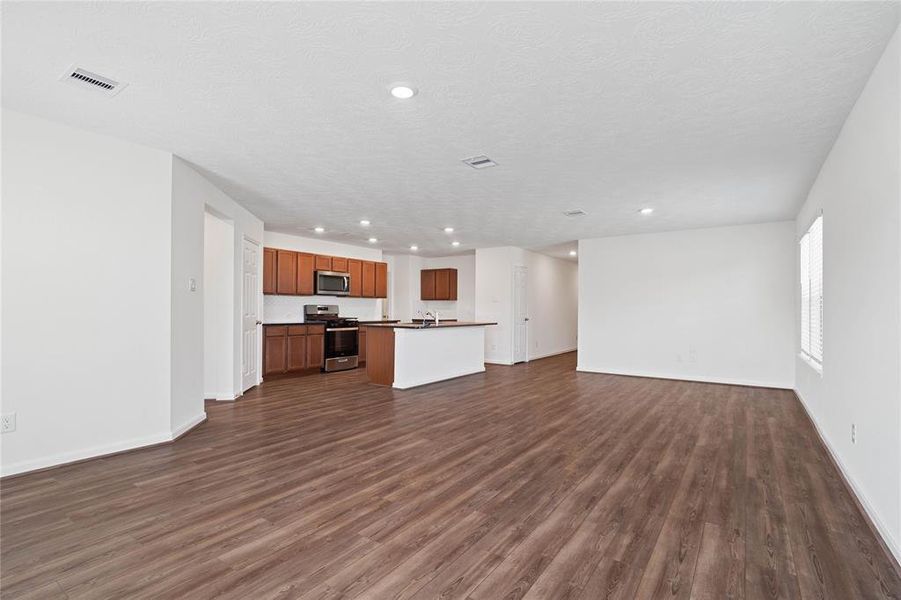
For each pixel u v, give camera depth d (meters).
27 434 2.96
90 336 3.22
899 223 1.99
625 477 2.98
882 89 2.20
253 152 3.61
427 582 1.83
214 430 4.04
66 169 3.11
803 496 2.69
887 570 1.94
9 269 2.88
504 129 3.11
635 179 4.21
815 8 1.83
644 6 1.83
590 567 1.94
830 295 3.48
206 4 1.84
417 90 2.57
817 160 3.64
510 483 2.87
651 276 7.14
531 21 1.93
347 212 5.77
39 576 1.84
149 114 2.93
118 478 2.90
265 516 2.40
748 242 6.40
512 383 6.61
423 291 10.57
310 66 2.33
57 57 2.26
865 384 2.52
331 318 8.29
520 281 9.06
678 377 6.89
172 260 3.66
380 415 4.63
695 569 1.93
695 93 2.58
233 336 5.36
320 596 1.73
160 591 1.75
